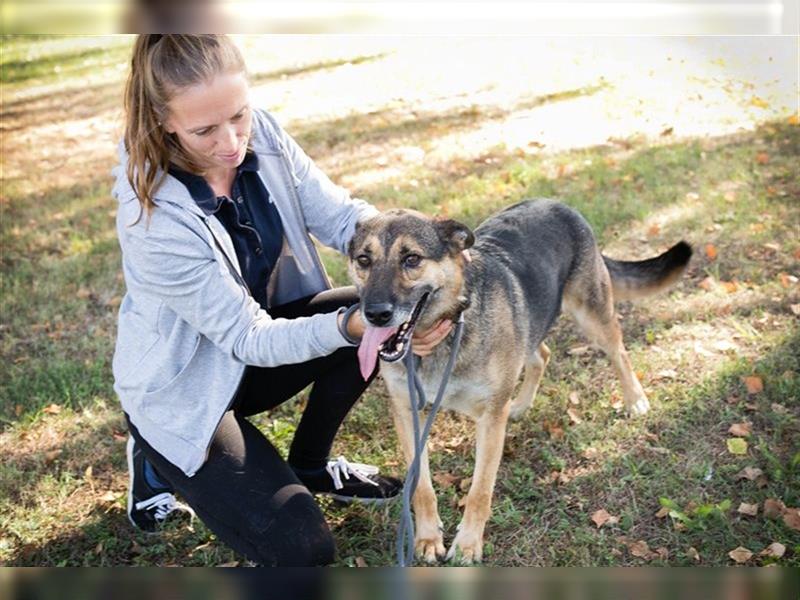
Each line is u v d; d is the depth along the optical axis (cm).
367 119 834
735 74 843
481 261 354
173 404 304
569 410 426
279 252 338
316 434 362
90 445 434
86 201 739
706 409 415
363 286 326
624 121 764
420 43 1066
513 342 351
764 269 524
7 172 823
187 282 290
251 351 295
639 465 386
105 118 959
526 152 720
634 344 477
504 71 929
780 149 668
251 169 322
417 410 320
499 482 388
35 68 1180
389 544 358
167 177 292
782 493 358
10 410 463
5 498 399
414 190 668
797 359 438
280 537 285
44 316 560
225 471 296
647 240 570
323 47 1100
